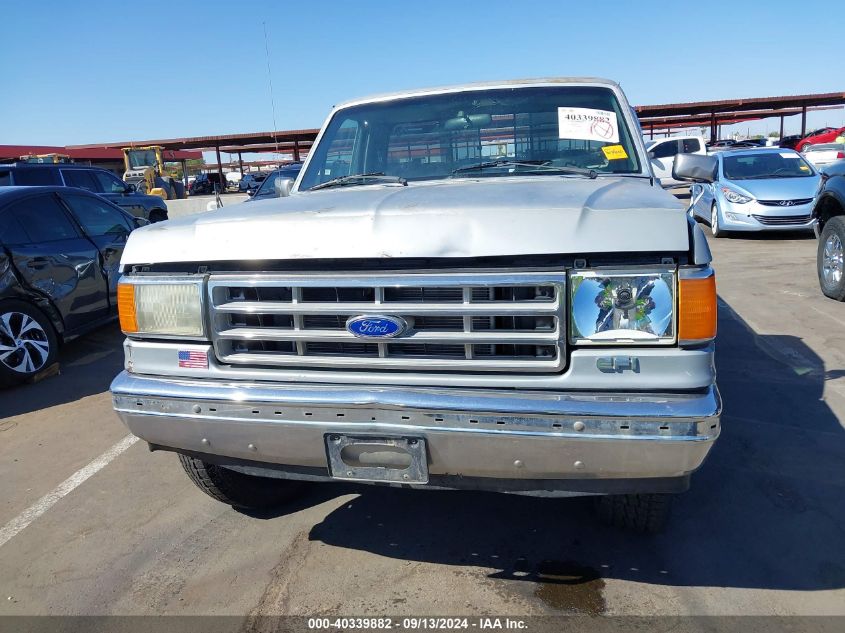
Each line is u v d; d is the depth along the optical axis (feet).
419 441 7.22
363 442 7.44
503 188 8.94
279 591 8.84
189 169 211.00
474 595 8.52
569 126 11.30
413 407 7.11
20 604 8.86
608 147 11.07
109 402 16.75
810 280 26.48
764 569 8.80
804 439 12.56
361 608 8.39
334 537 10.07
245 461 8.41
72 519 11.02
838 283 22.61
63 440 14.46
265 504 10.91
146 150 103.45
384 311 7.23
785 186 37.04
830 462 11.64
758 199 36.73
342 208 7.95
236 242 7.74
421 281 7.07
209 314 7.93
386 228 7.23
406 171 11.85
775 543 9.37
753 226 36.70
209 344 8.04
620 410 6.64
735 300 23.62
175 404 8.01
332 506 11.01
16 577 9.48
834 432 12.79
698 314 6.68
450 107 11.80
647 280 6.72
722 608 8.05
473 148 11.57
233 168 214.69
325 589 8.81
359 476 7.63
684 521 9.99
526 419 6.86
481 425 6.97
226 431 7.88
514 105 11.53
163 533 10.44
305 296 7.57
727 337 19.11
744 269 29.43
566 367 6.95
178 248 8.03
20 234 18.61
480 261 7.05
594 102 11.46
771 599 8.20
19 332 18.07
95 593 9.02
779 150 40.91
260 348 7.94
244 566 9.45
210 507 11.20
